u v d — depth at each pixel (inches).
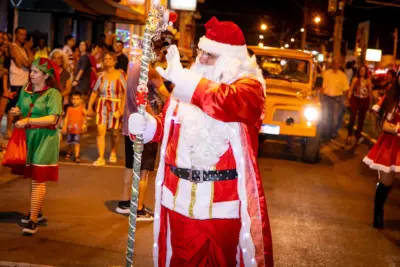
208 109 148.7
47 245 236.1
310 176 427.5
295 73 514.0
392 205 353.7
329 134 642.8
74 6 637.9
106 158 434.9
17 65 456.8
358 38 1582.2
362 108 588.7
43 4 650.8
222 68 155.9
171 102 163.6
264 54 517.7
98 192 330.0
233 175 157.2
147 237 254.7
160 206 165.0
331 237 275.1
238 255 161.0
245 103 149.3
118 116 405.1
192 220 156.9
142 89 153.3
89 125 626.2
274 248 253.1
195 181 156.0
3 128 523.2
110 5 713.0
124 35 986.7
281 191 368.8
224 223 157.0
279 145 579.8
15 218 271.4
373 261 244.2
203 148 153.9
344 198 360.8
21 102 249.6
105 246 239.1
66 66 431.2
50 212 284.7
